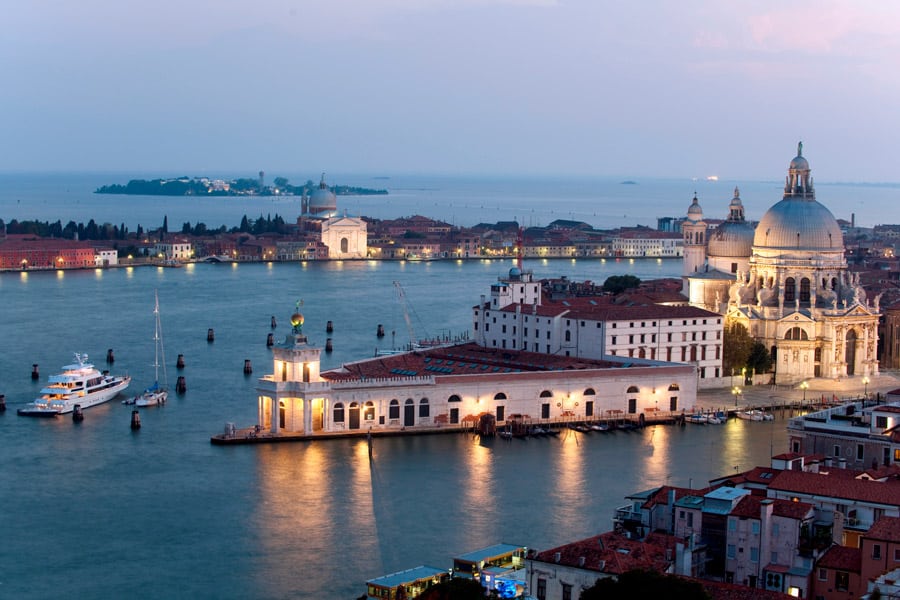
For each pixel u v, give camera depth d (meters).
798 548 191.75
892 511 195.00
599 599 172.50
